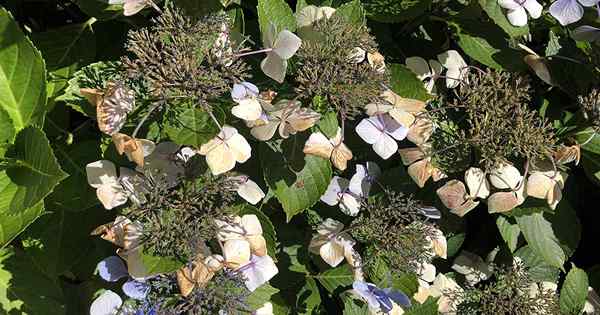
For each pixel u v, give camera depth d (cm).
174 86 46
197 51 48
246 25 57
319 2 58
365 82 50
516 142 55
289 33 48
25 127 52
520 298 64
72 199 55
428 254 59
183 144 46
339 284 61
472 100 56
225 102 50
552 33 62
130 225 49
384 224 58
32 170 51
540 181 56
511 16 56
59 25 67
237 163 57
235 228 51
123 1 49
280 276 61
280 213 62
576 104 62
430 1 58
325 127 51
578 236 64
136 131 46
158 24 49
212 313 52
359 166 59
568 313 67
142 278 49
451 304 66
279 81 50
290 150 53
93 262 60
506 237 64
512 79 60
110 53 60
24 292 58
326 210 61
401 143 62
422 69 59
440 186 60
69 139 58
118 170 52
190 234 49
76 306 61
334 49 50
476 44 60
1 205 51
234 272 52
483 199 59
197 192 50
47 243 57
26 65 51
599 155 61
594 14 61
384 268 58
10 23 50
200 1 53
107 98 47
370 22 62
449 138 57
